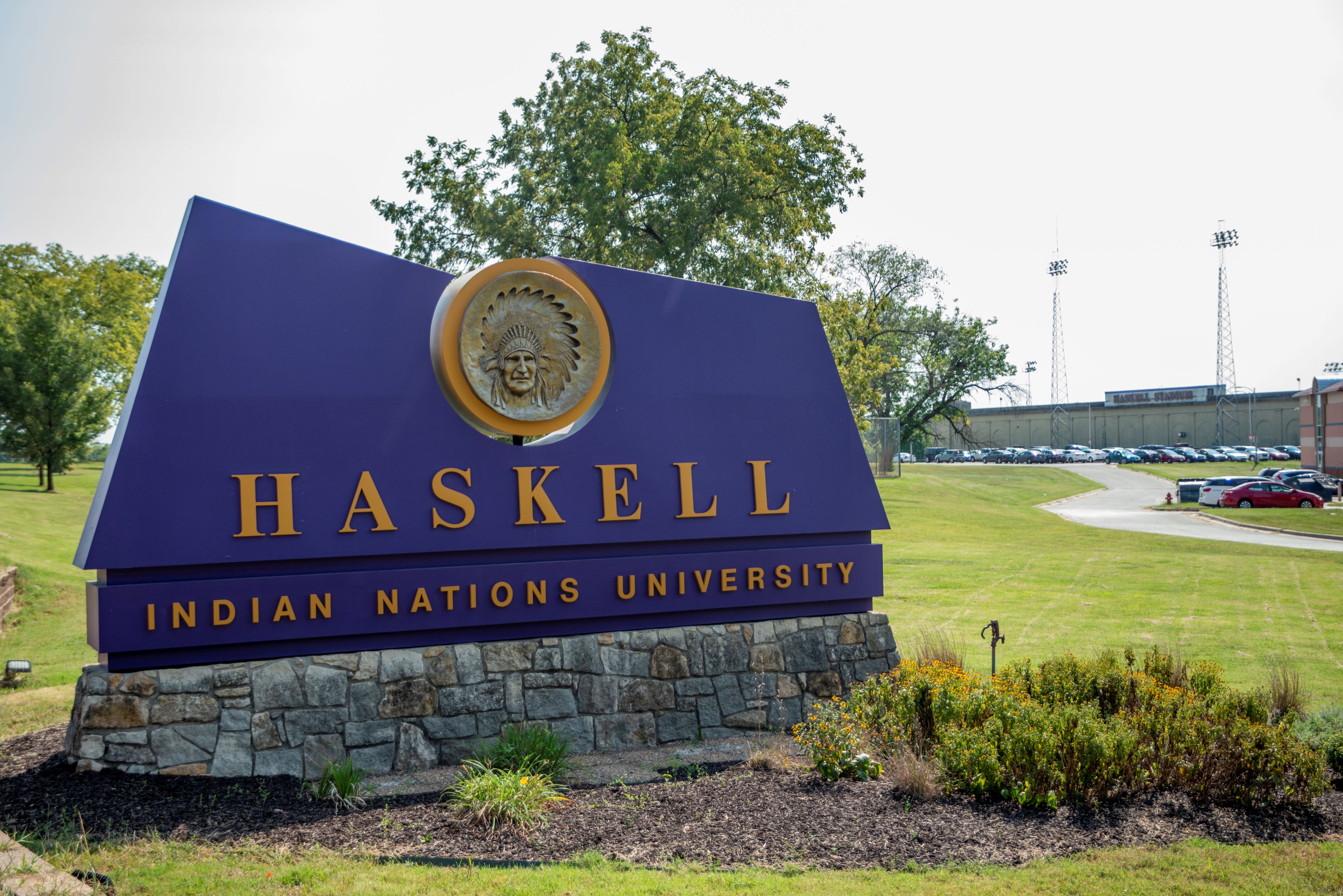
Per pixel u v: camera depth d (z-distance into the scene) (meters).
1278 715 8.77
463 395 7.91
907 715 7.68
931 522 34.09
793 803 6.46
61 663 12.37
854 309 35.19
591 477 8.41
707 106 28.42
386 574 7.61
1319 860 5.50
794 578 9.08
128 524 6.91
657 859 5.48
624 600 8.42
